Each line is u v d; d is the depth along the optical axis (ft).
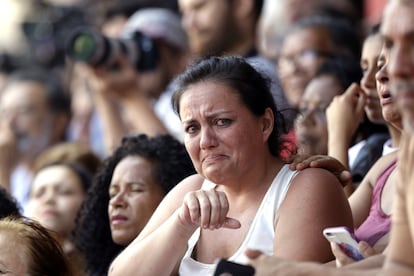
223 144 18.38
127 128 30.73
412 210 14.24
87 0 43.70
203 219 17.71
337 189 18.61
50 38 43.24
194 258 18.95
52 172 28.37
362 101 22.35
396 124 18.35
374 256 16.26
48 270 19.22
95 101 34.86
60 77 42.16
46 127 38.04
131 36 31.09
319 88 24.86
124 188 22.56
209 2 33.04
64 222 27.94
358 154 23.07
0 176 34.65
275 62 32.12
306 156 19.16
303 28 28.94
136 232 22.44
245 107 18.53
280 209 18.40
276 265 15.43
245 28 33.17
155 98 32.91
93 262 23.84
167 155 22.76
